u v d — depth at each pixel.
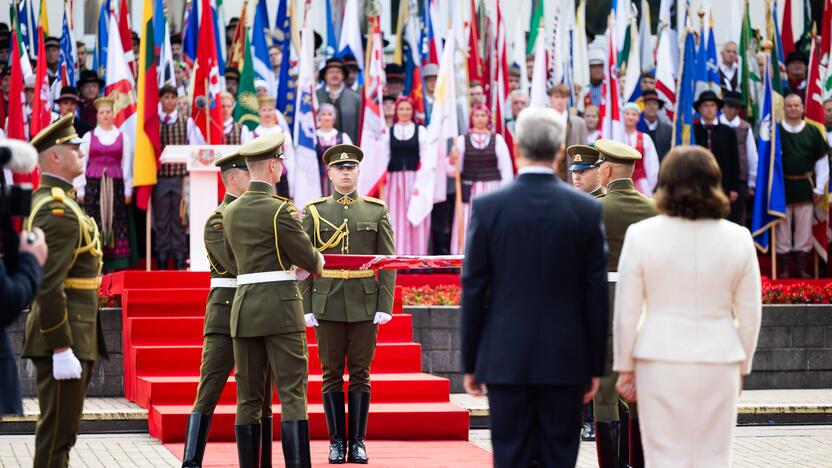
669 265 11.37
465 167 31.94
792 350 28.88
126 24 33.59
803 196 33.88
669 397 11.25
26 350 13.10
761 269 35.19
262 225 15.47
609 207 15.95
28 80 32.09
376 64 31.58
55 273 12.64
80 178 29.88
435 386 22.16
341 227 18.52
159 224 30.86
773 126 33.12
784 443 21.25
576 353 11.20
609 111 32.62
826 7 35.91
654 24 39.62
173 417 20.17
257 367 15.75
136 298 24.58
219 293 16.94
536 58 33.00
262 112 30.84
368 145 31.27
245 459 15.66
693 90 33.16
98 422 21.75
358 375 18.36
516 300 11.23
